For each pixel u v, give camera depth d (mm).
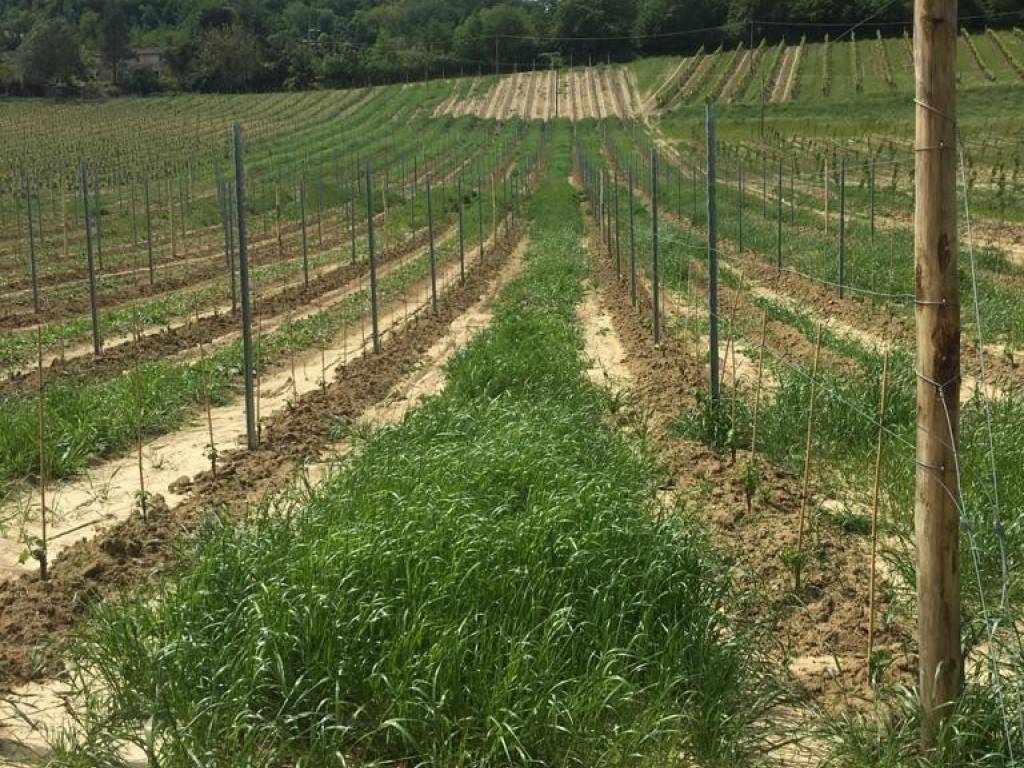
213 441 10461
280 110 104438
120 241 38219
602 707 4547
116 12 132375
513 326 15266
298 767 4289
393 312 21609
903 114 70812
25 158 67125
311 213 50094
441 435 8531
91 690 5293
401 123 96188
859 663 5566
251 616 4996
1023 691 4469
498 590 5246
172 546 7383
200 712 4547
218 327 18719
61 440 9922
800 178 46375
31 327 19109
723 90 90500
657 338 14984
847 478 8586
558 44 123500
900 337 15570
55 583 6707
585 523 6059
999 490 7316
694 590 5609
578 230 41438
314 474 9492
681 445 9719
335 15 166500
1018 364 13016
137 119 95188
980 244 26469
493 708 4500
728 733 4641
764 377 12961
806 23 100938
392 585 5293
